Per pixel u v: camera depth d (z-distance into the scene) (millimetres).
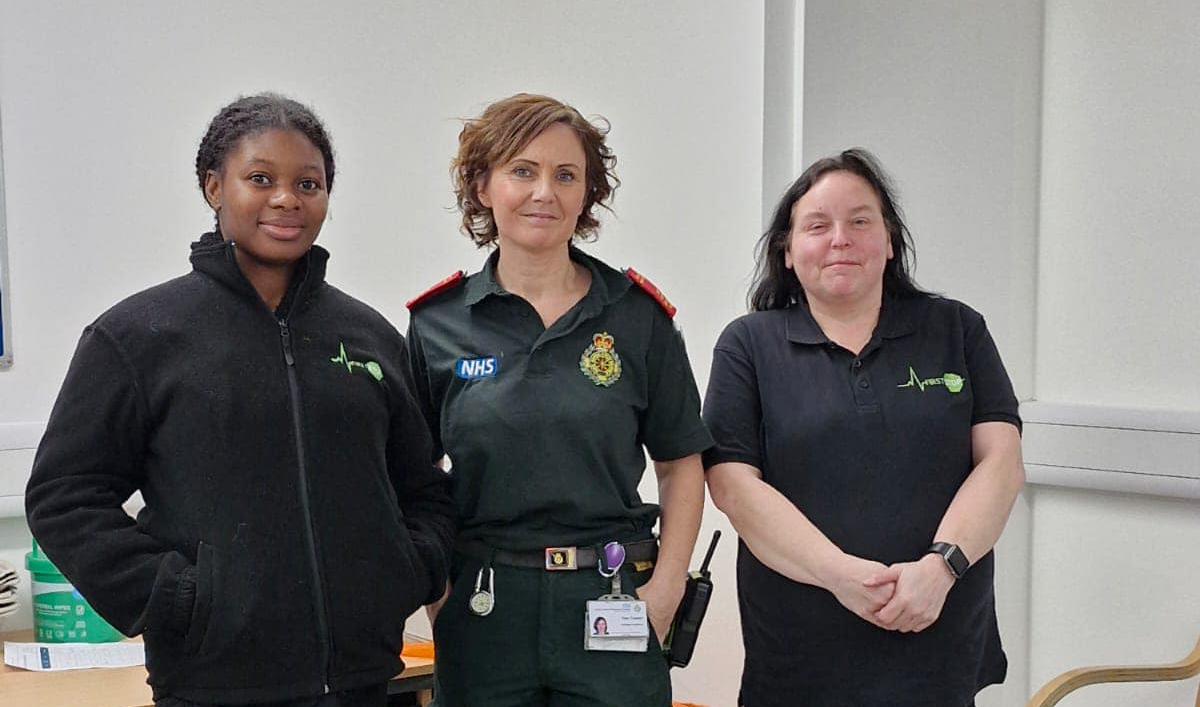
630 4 3049
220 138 1563
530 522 1758
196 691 1453
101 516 1440
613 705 1724
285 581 1472
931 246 2773
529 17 3172
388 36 3131
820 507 1906
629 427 1812
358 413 1571
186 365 1472
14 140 2738
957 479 1922
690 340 2992
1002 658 2045
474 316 1824
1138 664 2594
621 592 1757
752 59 2809
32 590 2619
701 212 2945
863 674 1879
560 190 1761
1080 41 2754
